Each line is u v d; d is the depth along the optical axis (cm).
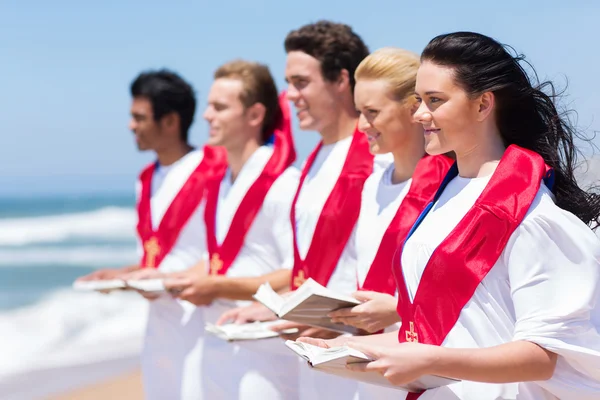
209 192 662
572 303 318
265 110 641
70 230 4881
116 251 3859
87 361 1382
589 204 359
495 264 335
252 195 622
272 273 605
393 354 317
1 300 2616
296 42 536
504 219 330
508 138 356
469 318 339
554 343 315
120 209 7031
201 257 723
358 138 518
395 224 444
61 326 1706
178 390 673
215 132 638
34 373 1294
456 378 320
